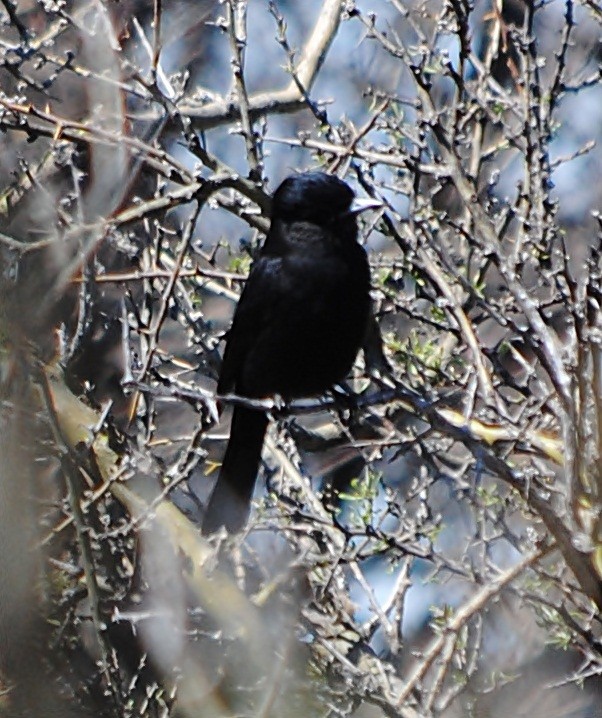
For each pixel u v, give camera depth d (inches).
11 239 435.2
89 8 482.6
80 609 510.6
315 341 458.0
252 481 465.7
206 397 394.3
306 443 487.5
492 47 504.1
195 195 434.6
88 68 469.1
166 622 462.9
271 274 456.1
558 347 372.8
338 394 471.2
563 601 410.3
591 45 617.3
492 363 437.1
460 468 437.7
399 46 512.1
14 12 448.8
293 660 444.1
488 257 409.1
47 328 504.7
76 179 448.8
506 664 473.7
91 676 476.7
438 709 392.2
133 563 486.6
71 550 498.0
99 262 506.3
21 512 459.2
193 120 558.6
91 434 462.3
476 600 375.9
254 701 462.0
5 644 469.4
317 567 452.8
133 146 441.7
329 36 583.5
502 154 589.0
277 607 450.6
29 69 525.3
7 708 468.8
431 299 431.8
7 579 462.0
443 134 427.2
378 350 436.5
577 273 595.5
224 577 449.1
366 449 502.9
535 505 359.3
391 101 519.5
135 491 477.4
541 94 464.4
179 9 615.2
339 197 451.8
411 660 482.0
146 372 428.5
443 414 413.4
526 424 407.8
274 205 459.5
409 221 411.5
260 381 468.1
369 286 457.1
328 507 435.5
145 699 464.1
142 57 602.2
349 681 400.5
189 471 447.2
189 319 476.7
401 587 451.2
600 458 357.1
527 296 373.7
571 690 468.8
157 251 462.0
